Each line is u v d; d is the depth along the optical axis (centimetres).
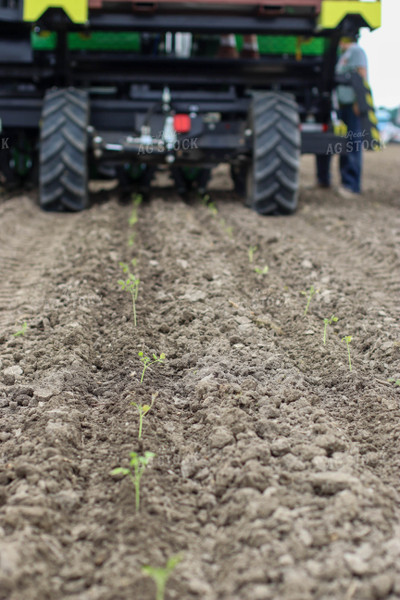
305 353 289
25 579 141
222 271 386
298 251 441
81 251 422
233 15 513
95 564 151
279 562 149
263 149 550
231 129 561
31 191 686
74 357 275
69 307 330
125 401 238
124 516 167
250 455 195
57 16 488
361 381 259
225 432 211
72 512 173
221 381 254
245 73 598
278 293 360
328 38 568
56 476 185
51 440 204
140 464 193
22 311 325
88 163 588
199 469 196
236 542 159
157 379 262
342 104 686
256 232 488
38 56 570
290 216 593
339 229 529
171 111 581
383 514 167
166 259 410
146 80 589
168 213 548
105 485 186
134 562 149
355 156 761
